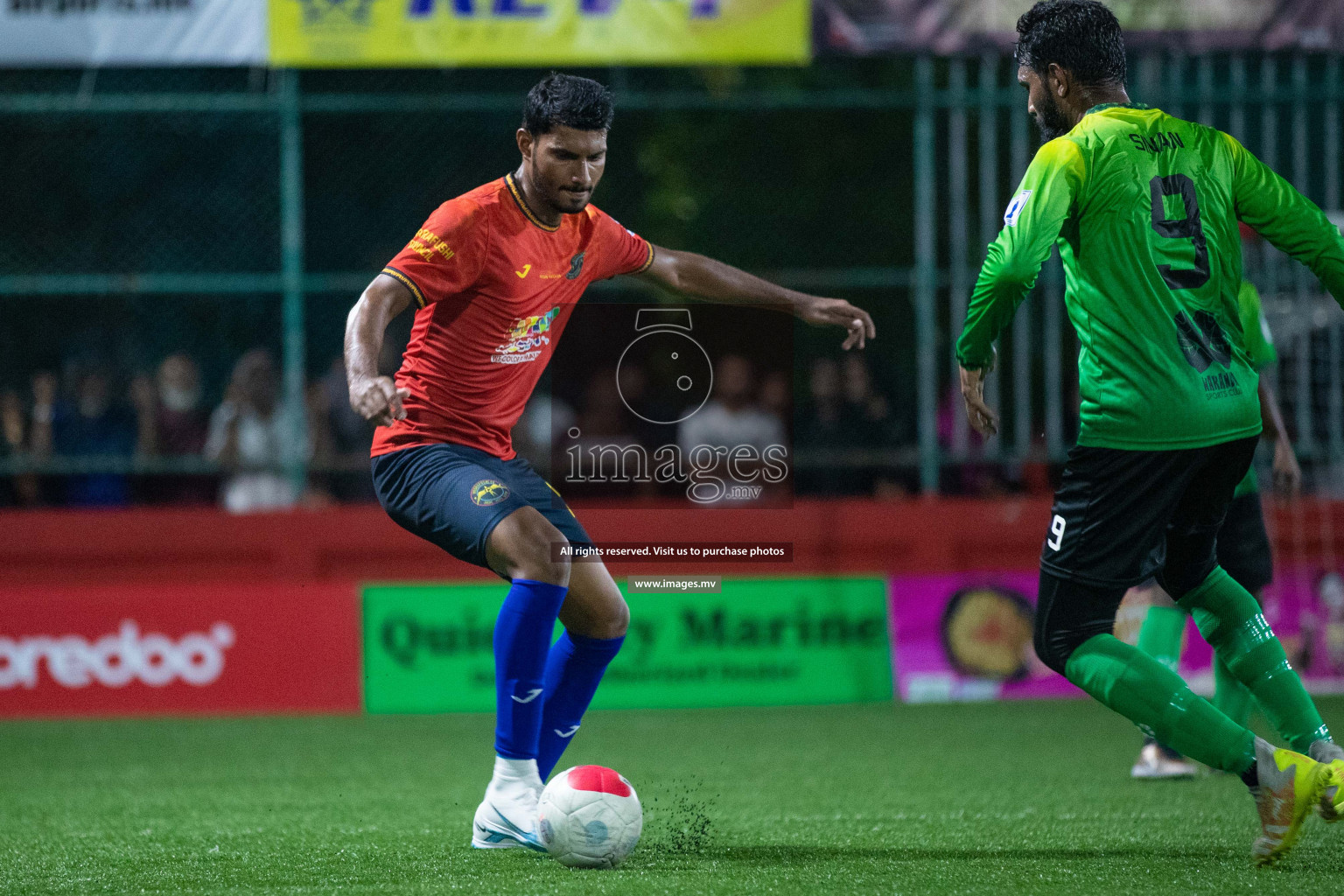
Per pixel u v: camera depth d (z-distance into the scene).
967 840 13.66
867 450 29.25
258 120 40.09
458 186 39.84
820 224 39.97
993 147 27.53
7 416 30.41
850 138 40.06
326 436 30.58
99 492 30.50
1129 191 11.45
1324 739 12.39
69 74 37.88
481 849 13.05
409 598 27.72
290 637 27.62
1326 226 11.84
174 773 20.92
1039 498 28.77
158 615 27.55
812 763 21.08
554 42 26.22
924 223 27.53
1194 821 14.91
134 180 40.41
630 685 27.33
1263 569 16.73
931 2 26.28
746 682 27.64
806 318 14.08
